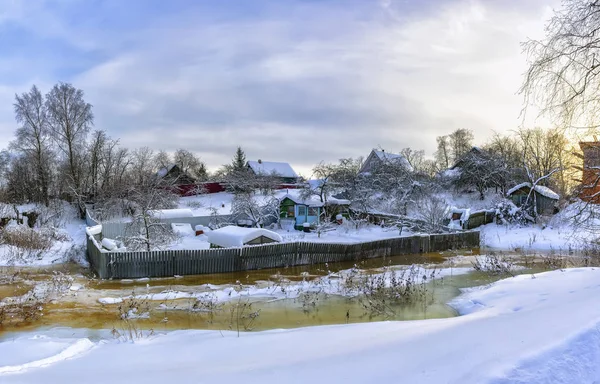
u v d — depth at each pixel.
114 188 34.47
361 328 7.65
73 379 4.96
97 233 23.97
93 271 17.66
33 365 5.91
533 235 26.42
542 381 3.83
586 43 9.20
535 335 5.12
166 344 7.22
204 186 50.38
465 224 30.20
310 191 32.81
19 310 11.09
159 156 71.00
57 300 12.32
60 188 41.72
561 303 7.93
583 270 12.62
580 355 4.47
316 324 9.91
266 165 61.84
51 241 23.14
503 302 10.11
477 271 17.03
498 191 38.62
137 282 15.27
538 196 30.64
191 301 12.18
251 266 18.06
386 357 4.85
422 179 36.66
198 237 26.48
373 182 35.34
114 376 5.03
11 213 31.86
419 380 3.90
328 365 4.73
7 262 18.88
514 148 41.81
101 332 9.28
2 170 44.31
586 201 11.83
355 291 13.47
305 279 16.00
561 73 9.50
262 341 7.07
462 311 10.87
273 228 30.88
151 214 21.30
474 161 39.19
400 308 11.36
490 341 5.05
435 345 5.18
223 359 5.91
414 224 28.58
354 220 32.19
